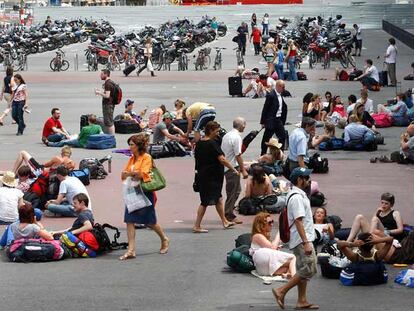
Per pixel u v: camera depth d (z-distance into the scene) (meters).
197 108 30.72
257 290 15.05
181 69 61.28
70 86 51.31
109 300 14.41
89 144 30.80
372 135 30.08
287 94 44.91
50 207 20.84
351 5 101.38
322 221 18.02
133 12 102.75
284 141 26.92
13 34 75.44
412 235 16.52
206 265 16.70
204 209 19.42
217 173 19.31
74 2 122.00
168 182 25.17
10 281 15.62
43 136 31.95
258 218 16.34
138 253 17.69
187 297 14.61
